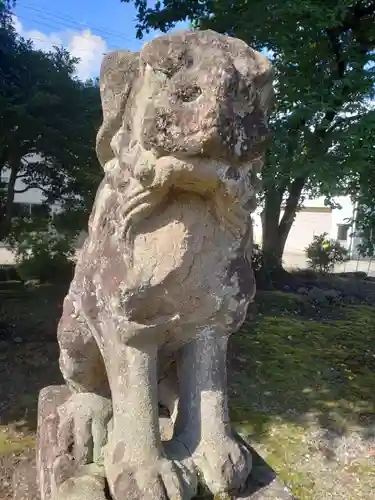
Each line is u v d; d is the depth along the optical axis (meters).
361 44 4.42
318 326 4.55
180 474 0.89
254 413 2.78
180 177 0.76
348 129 3.65
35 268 5.02
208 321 0.95
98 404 1.08
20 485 1.21
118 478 0.87
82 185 4.37
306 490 2.08
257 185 0.84
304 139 3.67
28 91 3.72
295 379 3.29
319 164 3.51
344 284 6.58
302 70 3.76
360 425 2.70
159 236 0.86
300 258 10.51
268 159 3.61
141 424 0.91
